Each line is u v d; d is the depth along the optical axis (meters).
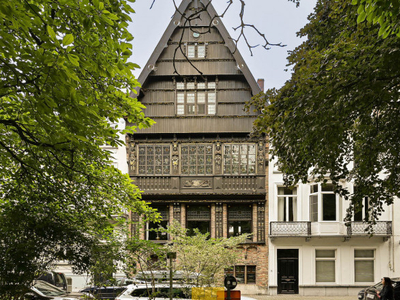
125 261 12.55
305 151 10.93
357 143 12.46
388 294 16.02
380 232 27.16
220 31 29.14
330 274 27.69
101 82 9.84
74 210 12.29
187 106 29.28
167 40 29.27
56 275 18.36
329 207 27.47
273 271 27.69
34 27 7.37
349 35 11.41
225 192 28.41
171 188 28.69
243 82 29.23
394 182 11.39
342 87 9.50
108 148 29.31
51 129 7.89
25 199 11.35
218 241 17.56
